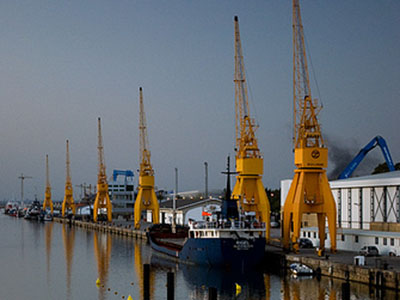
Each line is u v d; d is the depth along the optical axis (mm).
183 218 148625
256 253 74250
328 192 78562
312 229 90750
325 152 79438
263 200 98812
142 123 153875
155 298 60406
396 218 77000
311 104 81188
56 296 63969
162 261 91500
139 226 155125
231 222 75438
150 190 153750
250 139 101625
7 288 69312
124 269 83500
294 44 83625
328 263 65438
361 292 55531
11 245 129250
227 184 80562
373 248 71562
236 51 107562
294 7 83875
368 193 83250
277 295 58562
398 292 54969
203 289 64000
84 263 92500
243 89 104375
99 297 62562
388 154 119250
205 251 75875
